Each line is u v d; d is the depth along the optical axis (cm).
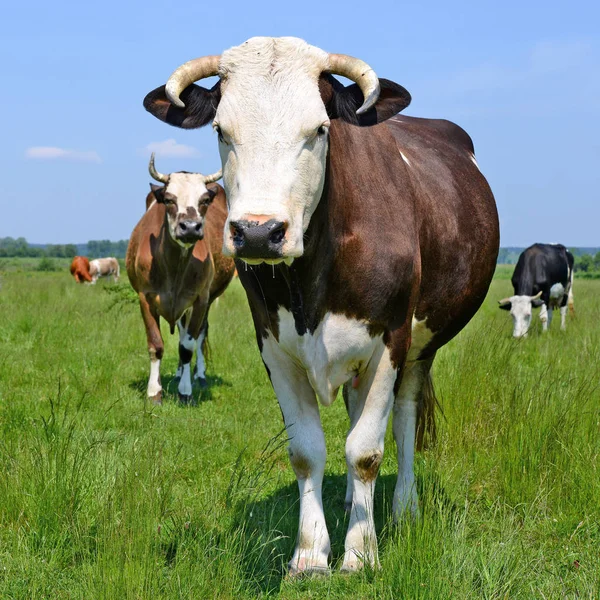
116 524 367
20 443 495
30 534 390
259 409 739
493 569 342
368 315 369
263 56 335
